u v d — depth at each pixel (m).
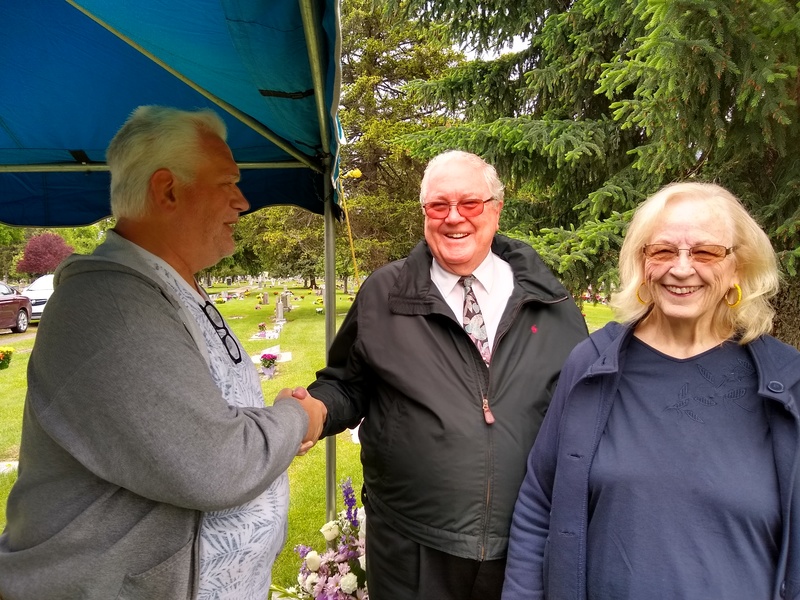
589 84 4.14
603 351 1.15
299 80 1.28
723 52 2.01
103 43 1.52
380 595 1.57
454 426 1.41
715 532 0.97
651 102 2.34
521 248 1.71
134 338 0.89
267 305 20.09
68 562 0.94
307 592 2.37
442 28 4.77
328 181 2.23
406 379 1.48
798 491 0.94
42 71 1.64
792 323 2.48
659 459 1.03
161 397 0.88
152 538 0.96
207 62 1.34
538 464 1.28
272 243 16.20
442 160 1.63
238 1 0.95
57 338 0.90
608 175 4.02
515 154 4.05
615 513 1.05
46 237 31.72
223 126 1.23
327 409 1.58
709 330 1.11
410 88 5.24
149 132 1.07
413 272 1.63
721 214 1.07
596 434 1.11
